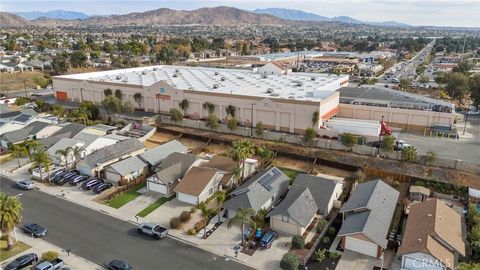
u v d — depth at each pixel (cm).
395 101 9650
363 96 10225
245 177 6250
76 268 3969
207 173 5612
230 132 8456
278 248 4356
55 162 6819
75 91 11362
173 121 9131
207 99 9100
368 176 6384
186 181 5541
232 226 4803
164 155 6781
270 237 4434
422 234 4091
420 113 8756
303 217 4641
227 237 4578
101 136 7531
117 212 5159
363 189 5225
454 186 5712
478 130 8850
